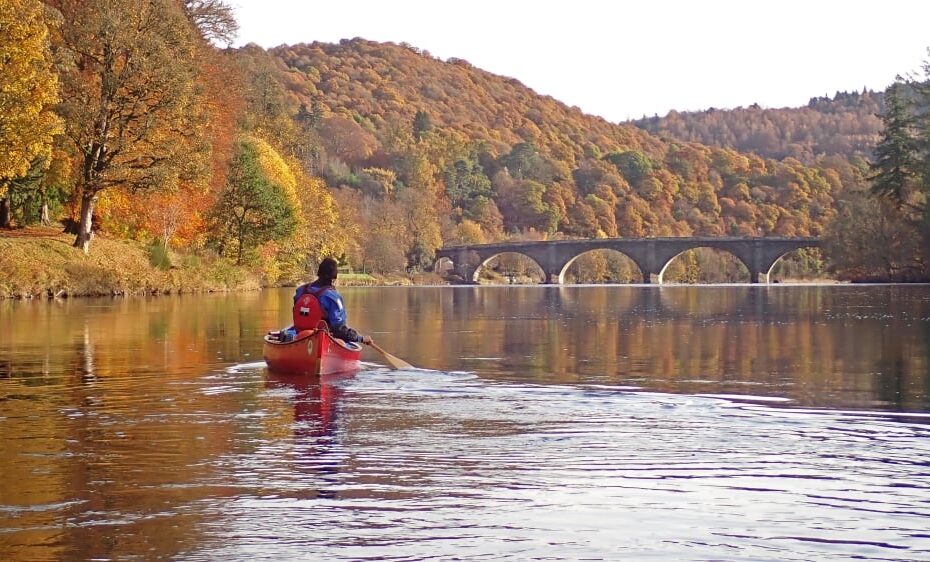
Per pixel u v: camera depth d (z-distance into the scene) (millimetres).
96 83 53094
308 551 6641
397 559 6488
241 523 7262
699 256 186750
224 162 69375
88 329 27969
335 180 183875
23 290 49719
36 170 54125
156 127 54625
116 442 10352
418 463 9289
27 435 10773
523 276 187250
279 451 9867
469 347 23281
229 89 72562
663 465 9227
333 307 17297
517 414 12297
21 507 7688
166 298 53062
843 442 10398
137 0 53656
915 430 11203
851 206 119375
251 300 51844
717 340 25422
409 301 61844
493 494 8125
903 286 97000
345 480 8602
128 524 7230
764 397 13992
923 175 105688
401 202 170000
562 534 7031
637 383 15750
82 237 56688
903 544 6844
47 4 55875
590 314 41938
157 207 64125
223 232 78812
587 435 10789
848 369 17906
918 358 20062
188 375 16609
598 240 155500
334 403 13289
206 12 69750
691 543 6848
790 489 8336
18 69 43000
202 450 9906
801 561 6484
